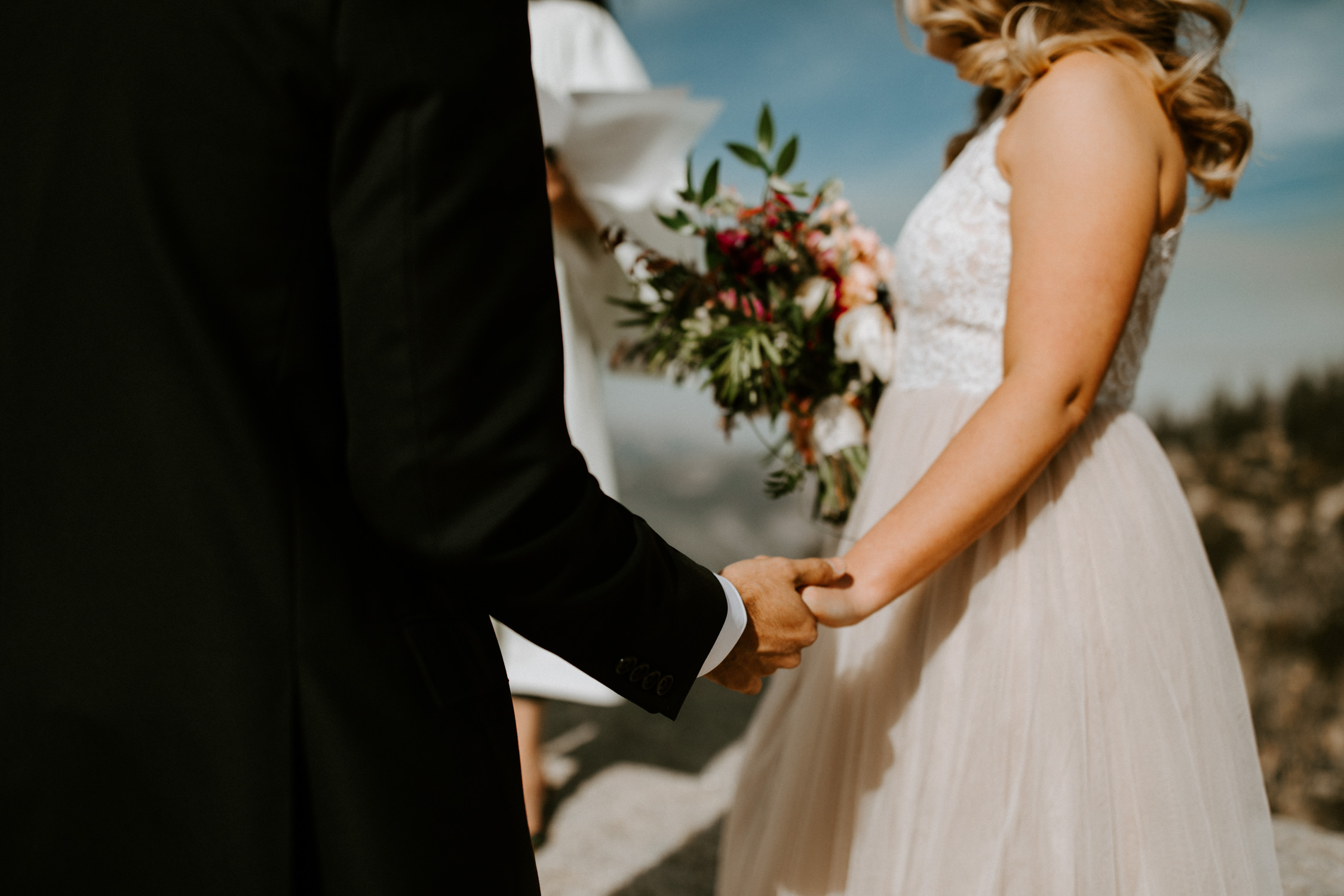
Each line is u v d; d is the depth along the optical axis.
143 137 0.68
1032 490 1.17
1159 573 1.16
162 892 0.67
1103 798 1.07
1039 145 1.08
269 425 0.71
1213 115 1.16
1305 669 3.21
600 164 2.13
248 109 0.68
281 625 0.70
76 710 0.68
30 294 0.70
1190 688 1.13
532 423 0.74
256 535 0.70
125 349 0.69
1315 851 2.14
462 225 0.69
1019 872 1.06
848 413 1.57
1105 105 1.06
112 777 0.68
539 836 2.27
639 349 2.11
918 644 1.23
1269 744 2.98
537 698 2.25
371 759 0.71
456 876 0.75
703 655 0.91
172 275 0.68
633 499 6.57
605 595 0.80
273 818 0.68
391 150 0.68
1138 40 1.15
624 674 0.86
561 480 0.75
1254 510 4.05
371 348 0.69
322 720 0.70
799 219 1.57
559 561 0.76
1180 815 1.07
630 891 2.04
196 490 0.69
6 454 0.70
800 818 1.33
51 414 0.69
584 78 2.41
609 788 2.53
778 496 1.63
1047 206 1.06
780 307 1.53
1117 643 1.11
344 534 0.75
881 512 1.31
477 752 0.80
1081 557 1.14
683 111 2.05
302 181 0.70
